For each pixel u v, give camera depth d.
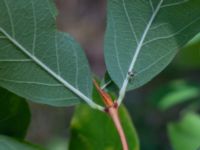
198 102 0.79
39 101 0.31
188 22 0.32
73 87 0.31
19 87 0.31
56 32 0.31
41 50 0.31
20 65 0.31
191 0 0.32
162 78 1.23
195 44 0.62
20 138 0.36
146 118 1.37
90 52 1.60
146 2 0.32
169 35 0.32
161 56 0.32
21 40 0.31
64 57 0.31
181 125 0.52
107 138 0.37
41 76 0.31
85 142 0.38
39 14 0.31
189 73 1.21
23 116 0.36
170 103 0.76
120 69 0.32
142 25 0.32
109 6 0.32
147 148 1.30
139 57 0.32
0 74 0.31
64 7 1.61
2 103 0.35
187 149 0.51
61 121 1.31
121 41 0.32
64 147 1.25
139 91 1.39
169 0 0.32
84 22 1.62
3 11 0.30
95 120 0.37
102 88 0.32
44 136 1.29
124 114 0.36
